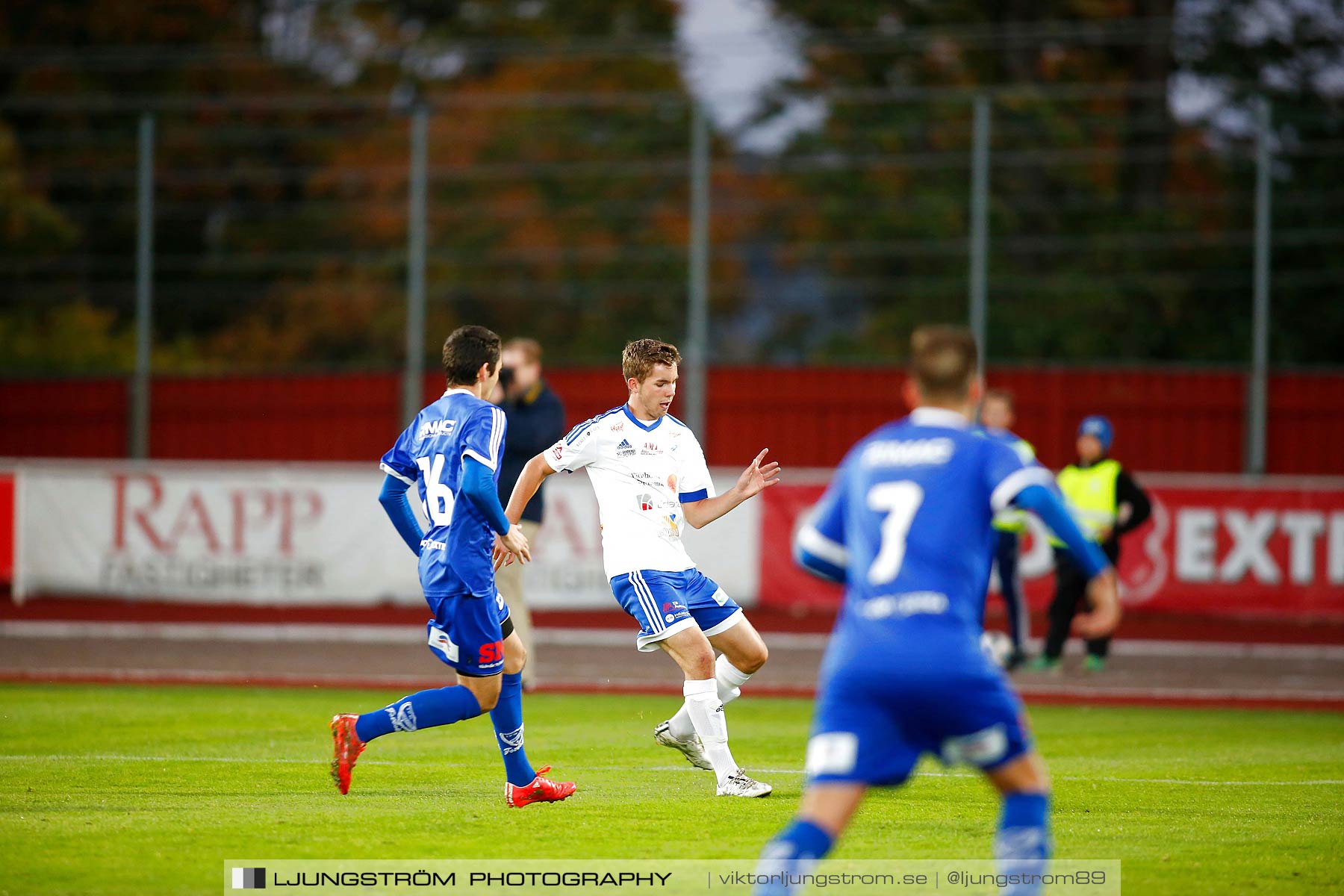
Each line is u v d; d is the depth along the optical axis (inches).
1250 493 2151.8
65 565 2262.6
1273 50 4286.4
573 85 4596.5
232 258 3944.4
